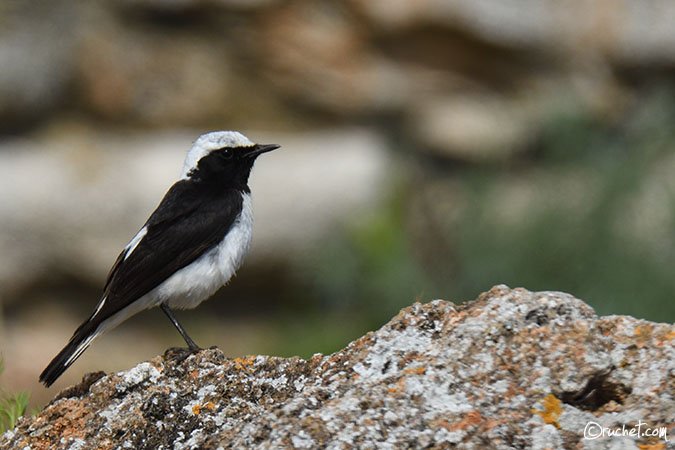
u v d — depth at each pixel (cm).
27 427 655
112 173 1630
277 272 1655
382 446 564
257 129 1709
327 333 1509
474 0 1683
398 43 1723
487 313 640
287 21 1695
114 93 1666
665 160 1559
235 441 577
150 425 632
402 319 649
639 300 1438
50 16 1644
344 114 1736
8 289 1620
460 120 1714
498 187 1622
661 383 600
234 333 1653
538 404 590
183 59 1688
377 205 1653
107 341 1619
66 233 1616
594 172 1548
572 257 1478
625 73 1741
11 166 1625
